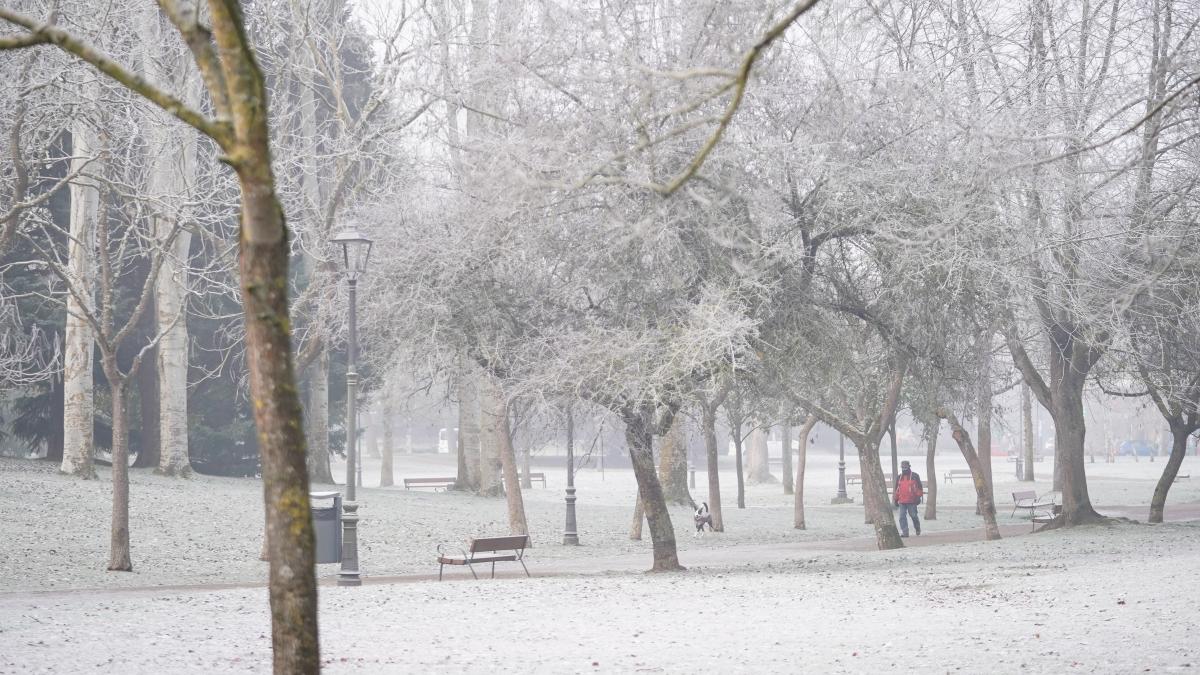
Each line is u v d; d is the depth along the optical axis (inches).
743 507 1962.4
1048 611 571.5
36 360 1579.7
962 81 940.0
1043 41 1078.4
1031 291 922.1
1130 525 1243.8
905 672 403.2
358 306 882.1
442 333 829.8
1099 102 968.3
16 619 598.9
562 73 743.1
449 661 458.3
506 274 823.7
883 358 1015.0
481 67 777.6
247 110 222.1
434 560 1099.3
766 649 479.2
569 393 783.7
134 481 1425.9
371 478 2792.8
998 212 842.2
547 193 716.0
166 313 1520.7
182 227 907.4
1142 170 958.4
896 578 799.1
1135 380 1368.1
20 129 775.1
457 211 805.9
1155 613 534.0
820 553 1123.3
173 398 1533.0
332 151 1055.6
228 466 1943.9
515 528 1253.1
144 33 880.9
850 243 866.1
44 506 1160.8
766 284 766.5
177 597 730.8
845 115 786.8
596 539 1355.8
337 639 532.1
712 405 1237.7
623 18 730.8
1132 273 941.8
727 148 721.6
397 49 1025.5
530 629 563.2
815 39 773.3
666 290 777.6
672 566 908.6
